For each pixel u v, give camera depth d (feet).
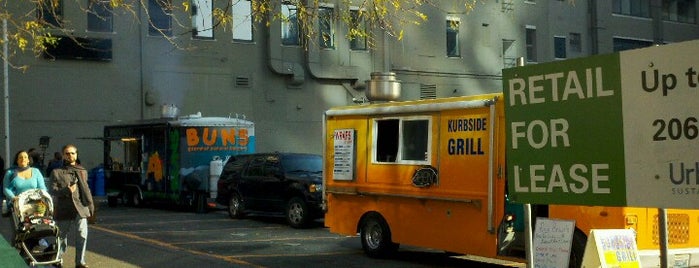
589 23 143.54
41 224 33.99
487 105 34.71
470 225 35.96
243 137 76.79
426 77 126.93
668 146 14.11
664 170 14.17
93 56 102.58
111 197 84.58
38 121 99.71
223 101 112.47
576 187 15.64
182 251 44.21
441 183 37.42
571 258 31.94
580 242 31.60
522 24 136.46
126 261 40.34
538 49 137.59
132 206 82.28
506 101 16.99
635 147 14.62
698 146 13.70
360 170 42.68
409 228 39.58
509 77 16.92
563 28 140.67
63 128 101.40
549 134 16.12
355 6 72.54
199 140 74.79
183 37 109.29
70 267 38.06
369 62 121.90
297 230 57.31
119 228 58.49
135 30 106.11
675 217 32.30
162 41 107.96
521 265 40.47
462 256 43.55
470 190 35.78
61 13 99.91
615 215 30.86
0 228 55.77
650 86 14.37
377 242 41.81
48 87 100.27
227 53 112.78
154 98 106.93
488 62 133.18
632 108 14.65
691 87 13.78
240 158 66.69
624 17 146.30
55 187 35.09
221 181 67.92
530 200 16.52
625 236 23.38
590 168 15.38
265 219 66.03
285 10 105.19
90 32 102.68
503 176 34.17
